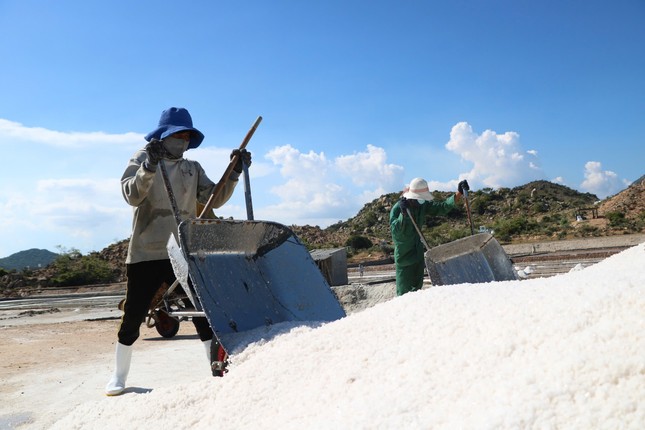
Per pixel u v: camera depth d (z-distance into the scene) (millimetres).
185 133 4637
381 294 10109
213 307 3520
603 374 1805
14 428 3748
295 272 4027
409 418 1949
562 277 3080
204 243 3707
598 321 2115
